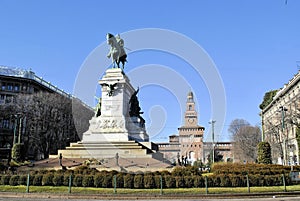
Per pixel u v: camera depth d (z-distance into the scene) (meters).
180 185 28.36
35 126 76.50
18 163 44.62
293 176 31.03
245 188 28.22
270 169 34.25
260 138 106.88
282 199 24.84
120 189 27.42
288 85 92.88
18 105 78.25
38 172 31.05
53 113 78.19
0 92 99.06
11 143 93.94
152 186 27.95
